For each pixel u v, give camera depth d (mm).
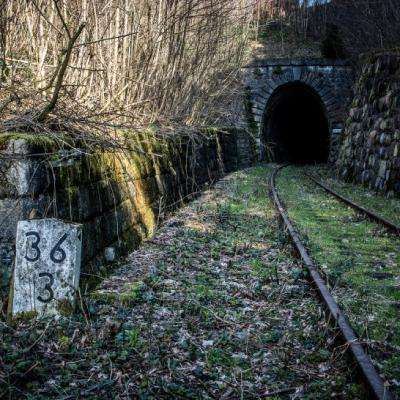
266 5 37594
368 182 19375
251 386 4367
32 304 5270
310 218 12297
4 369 4203
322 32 38281
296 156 44781
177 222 10594
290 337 5242
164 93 12453
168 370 4527
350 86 31469
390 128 17688
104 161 7555
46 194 5691
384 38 28188
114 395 4074
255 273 7383
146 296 6043
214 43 15844
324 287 6289
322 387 4297
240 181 20141
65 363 4492
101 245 7078
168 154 12148
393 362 4652
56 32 7965
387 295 6559
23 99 6754
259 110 32375
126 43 10031
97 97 8797
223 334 5141
